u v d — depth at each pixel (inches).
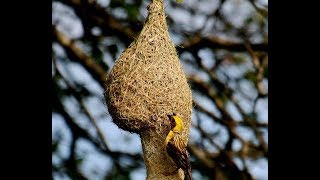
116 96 534.6
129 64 538.6
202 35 885.2
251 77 868.0
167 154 498.0
